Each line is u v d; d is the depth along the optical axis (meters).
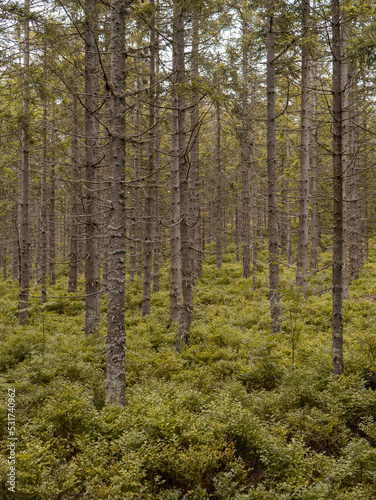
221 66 11.35
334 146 6.69
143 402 5.75
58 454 4.66
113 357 6.12
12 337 10.16
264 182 23.92
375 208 27.06
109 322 6.18
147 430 4.88
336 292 6.75
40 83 10.58
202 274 22.27
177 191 11.46
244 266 20.77
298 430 5.01
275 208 10.59
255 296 16.64
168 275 22.64
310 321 12.18
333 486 3.91
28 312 13.43
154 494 4.08
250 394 6.37
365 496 3.62
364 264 23.41
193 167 20.25
